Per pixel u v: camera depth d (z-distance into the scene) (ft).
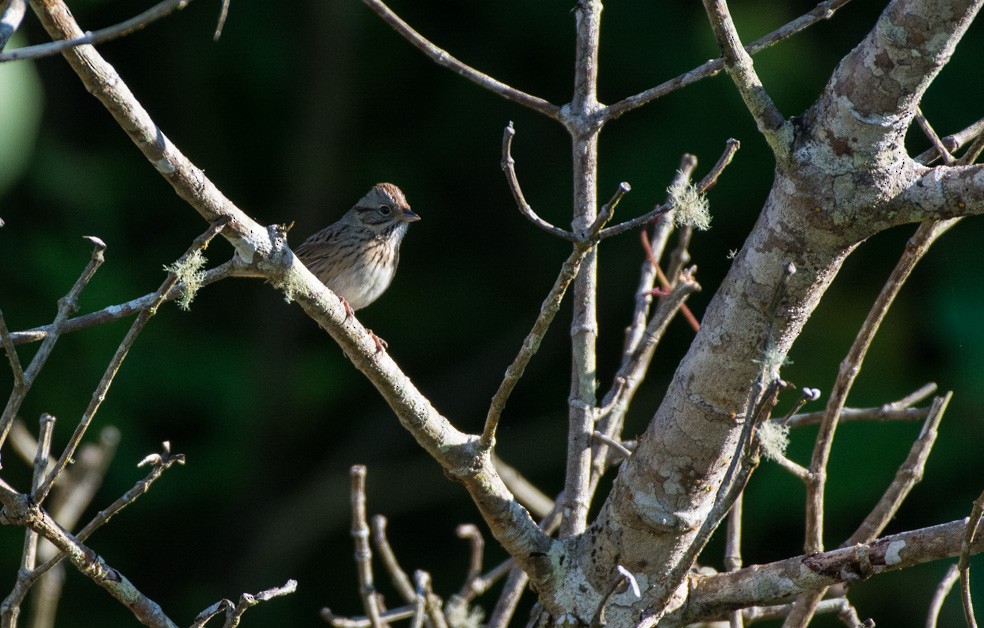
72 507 22.13
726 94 43.16
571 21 48.14
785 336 15.07
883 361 40.04
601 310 47.16
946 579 19.03
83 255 45.01
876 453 37.88
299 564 47.85
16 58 11.62
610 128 44.75
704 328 15.51
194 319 47.75
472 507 49.26
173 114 50.29
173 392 45.65
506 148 14.69
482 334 49.67
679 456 15.70
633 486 16.10
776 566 15.81
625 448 18.67
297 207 49.52
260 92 50.24
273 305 48.57
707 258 44.52
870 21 42.24
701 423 15.48
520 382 49.42
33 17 46.55
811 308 15.06
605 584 16.37
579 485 18.06
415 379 49.39
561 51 48.70
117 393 44.27
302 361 49.01
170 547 46.96
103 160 47.60
